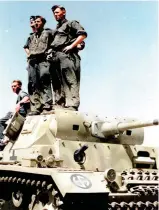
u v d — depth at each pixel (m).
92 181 12.98
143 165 16.31
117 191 13.77
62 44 16.69
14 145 16.39
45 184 13.05
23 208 14.83
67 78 16.61
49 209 13.30
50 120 15.55
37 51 17.34
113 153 15.75
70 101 16.58
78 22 16.73
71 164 14.68
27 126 16.47
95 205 12.89
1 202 16.19
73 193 12.20
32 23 17.62
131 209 13.81
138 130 16.69
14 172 14.58
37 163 14.11
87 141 15.57
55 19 17.17
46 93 17.44
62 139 15.08
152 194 14.02
